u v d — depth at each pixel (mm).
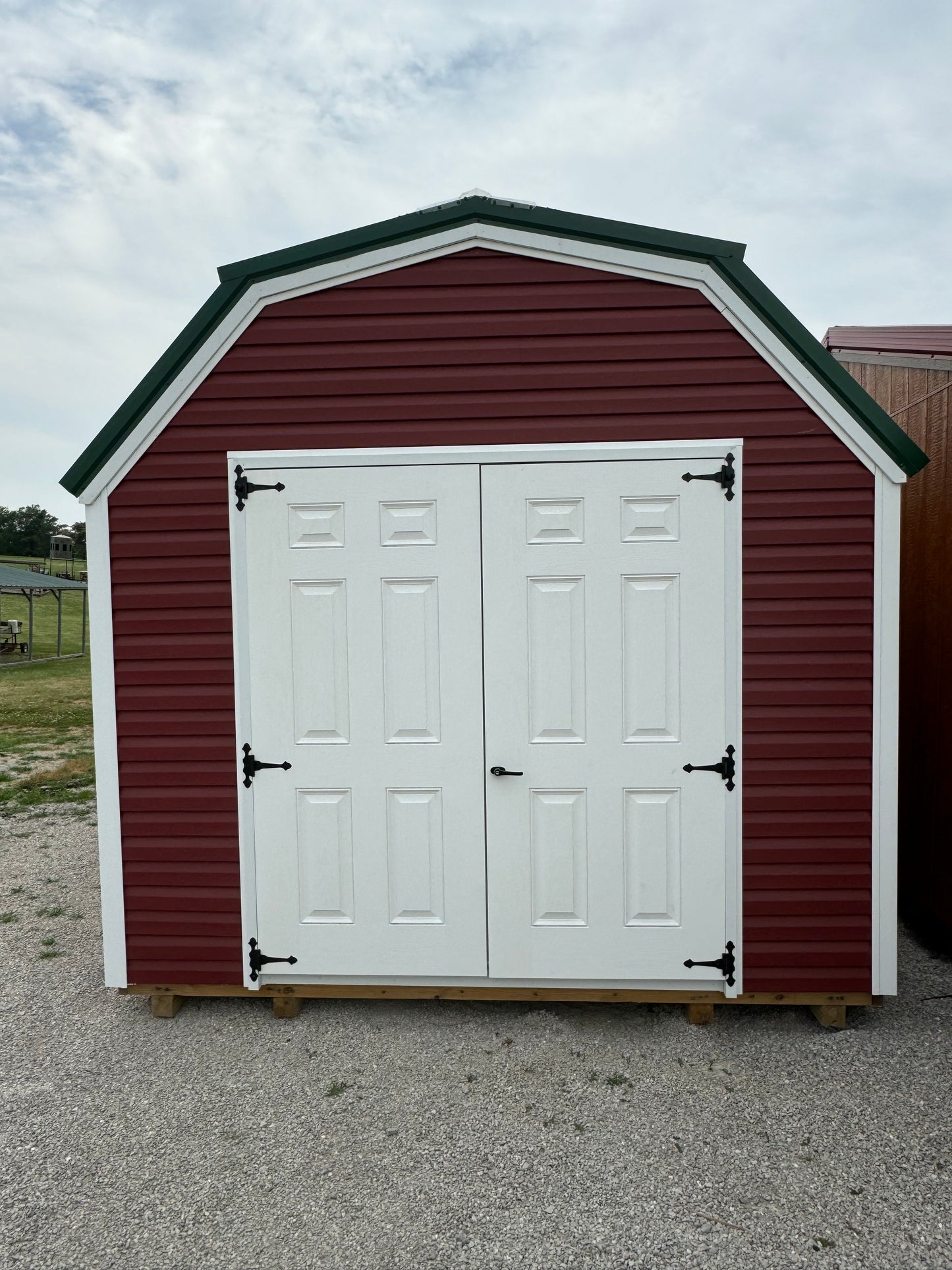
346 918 3803
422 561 3699
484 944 3756
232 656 3787
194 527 3771
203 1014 3939
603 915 3711
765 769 3639
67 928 5105
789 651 3611
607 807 3688
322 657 3748
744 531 3604
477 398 3674
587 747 3678
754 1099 3150
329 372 3713
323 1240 2465
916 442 5074
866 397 3477
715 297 3570
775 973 3676
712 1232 2475
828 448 3559
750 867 3662
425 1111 3113
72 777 9242
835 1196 2615
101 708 3838
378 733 3748
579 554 3646
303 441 3725
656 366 3617
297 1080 3346
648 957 3703
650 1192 2648
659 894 3689
